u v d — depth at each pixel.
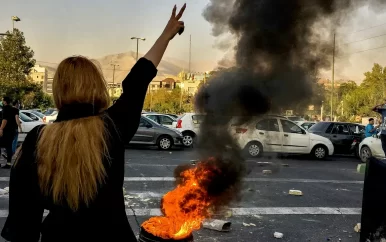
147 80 1.64
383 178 3.49
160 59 1.73
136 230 4.83
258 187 7.85
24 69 30.84
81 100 1.51
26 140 1.53
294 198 6.99
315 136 14.11
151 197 6.48
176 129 15.33
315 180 9.05
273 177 9.20
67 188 1.40
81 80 1.51
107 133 1.48
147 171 8.99
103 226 1.44
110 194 1.46
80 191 1.40
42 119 17.02
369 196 3.62
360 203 6.79
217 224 4.98
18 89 30.11
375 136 13.61
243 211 5.97
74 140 1.43
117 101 1.61
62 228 1.43
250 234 4.94
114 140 1.49
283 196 7.11
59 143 1.43
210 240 4.64
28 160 1.48
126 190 6.97
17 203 1.48
